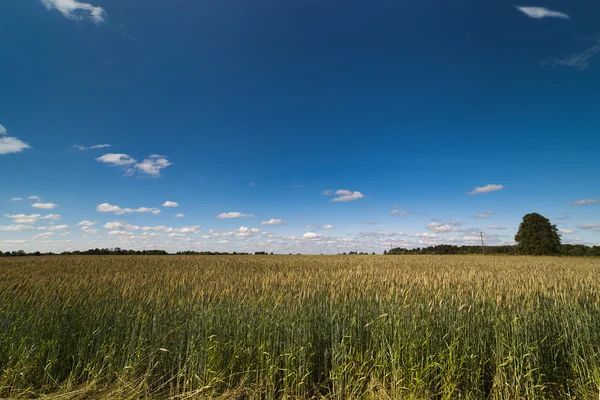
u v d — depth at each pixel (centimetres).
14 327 517
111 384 441
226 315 547
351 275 1173
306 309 601
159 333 502
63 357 494
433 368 436
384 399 401
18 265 2044
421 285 885
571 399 423
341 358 445
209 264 2214
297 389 420
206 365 438
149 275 1317
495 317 524
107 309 617
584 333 501
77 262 2406
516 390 404
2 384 432
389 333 488
